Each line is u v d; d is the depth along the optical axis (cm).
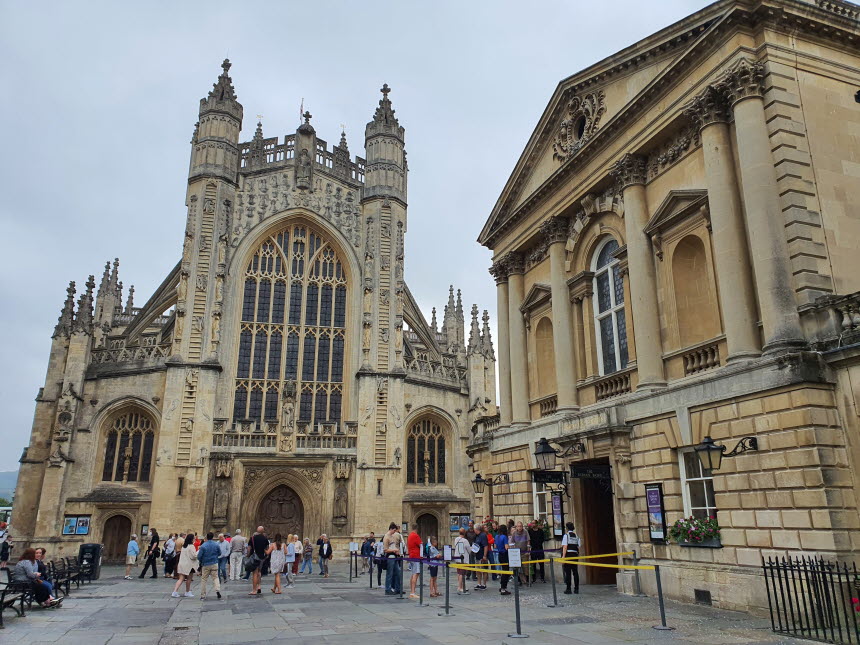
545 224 2642
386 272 4981
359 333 4869
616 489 1983
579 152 2411
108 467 4353
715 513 1675
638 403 1958
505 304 3053
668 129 2031
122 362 4478
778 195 1641
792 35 1773
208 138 4844
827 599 1173
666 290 2017
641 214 2131
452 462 4956
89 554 3002
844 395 1414
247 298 4800
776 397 1480
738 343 1644
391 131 5341
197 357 4384
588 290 2456
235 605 1912
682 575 1706
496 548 2061
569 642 1173
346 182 5212
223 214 4747
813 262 1577
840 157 1719
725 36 1809
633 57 2231
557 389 2519
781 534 1432
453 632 1319
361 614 1642
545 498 2509
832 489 1357
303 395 4725
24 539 4225
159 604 1973
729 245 1711
